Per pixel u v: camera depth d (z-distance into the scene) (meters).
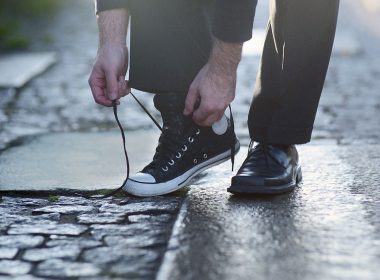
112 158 3.16
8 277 1.86
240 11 2.17
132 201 2.50
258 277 1.80
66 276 1.86
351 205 2.34
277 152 2.54
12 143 3.56
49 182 2.78
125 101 4.88
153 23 2.41
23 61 6.48
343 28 9.12
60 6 11.30
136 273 1.87
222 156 2.62
